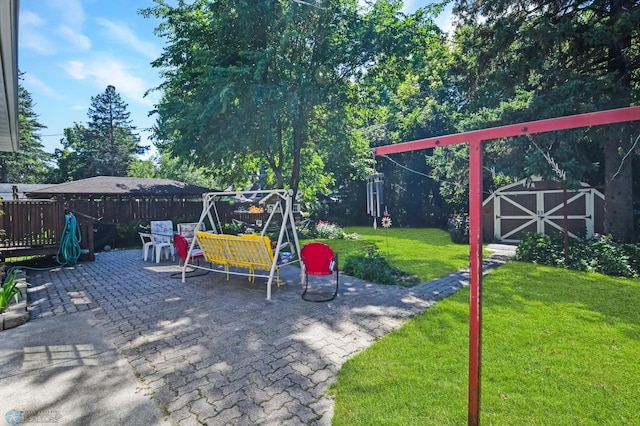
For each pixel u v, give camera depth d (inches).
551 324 155.3
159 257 328.2
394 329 152.3
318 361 122.3
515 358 122.7
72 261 312.7
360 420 89.2
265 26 396.5
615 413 91.6
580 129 277.4
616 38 266.2
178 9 438.9
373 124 775.1
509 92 335.9
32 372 115.6
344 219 786.2
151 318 167.6
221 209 587.2
